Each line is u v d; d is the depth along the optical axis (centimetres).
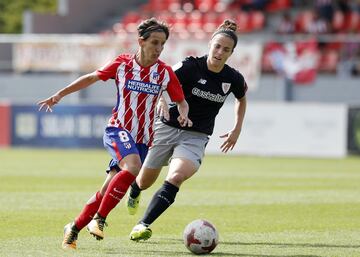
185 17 10319
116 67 2591
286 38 9638
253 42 8644
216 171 6044
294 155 7819
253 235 3022
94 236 2614
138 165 2544
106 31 10638
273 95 8656
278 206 3944
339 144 7694
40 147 8606
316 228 3228
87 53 9194
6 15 13262
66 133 8494
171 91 2639
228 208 3847
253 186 4931
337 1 9750
